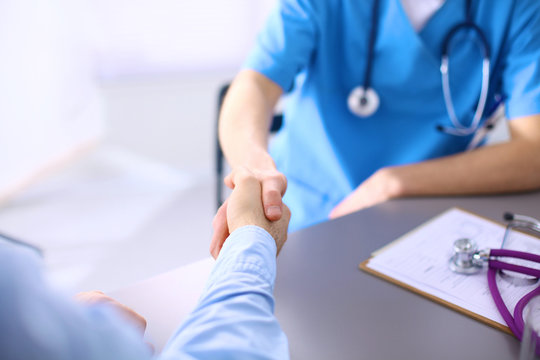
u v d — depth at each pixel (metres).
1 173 2.25
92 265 2.00
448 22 1.05
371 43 1.08
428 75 1.08
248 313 0.45
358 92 1.10
